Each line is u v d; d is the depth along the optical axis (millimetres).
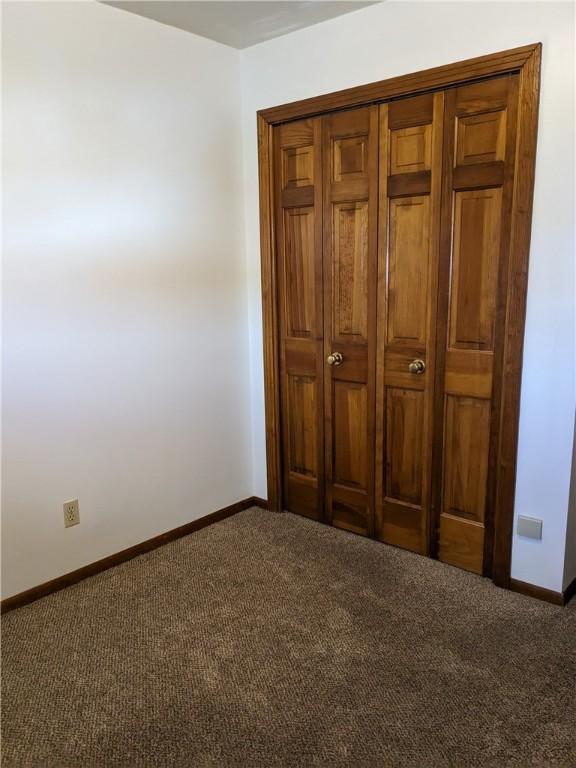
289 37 2584
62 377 2281
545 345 2104
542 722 1667
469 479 2416
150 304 2551
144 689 1823
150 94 2438
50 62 2105
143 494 2641
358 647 2000
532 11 1951
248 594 2328
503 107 2084
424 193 2332
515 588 2316
